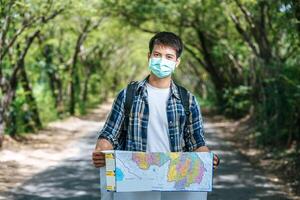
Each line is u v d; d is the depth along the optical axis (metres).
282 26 14.44
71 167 12.39
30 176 11.08
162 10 24.08
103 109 40.81
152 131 3.83
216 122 27.53
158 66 3.78
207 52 30.98
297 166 11.47
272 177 11.15
